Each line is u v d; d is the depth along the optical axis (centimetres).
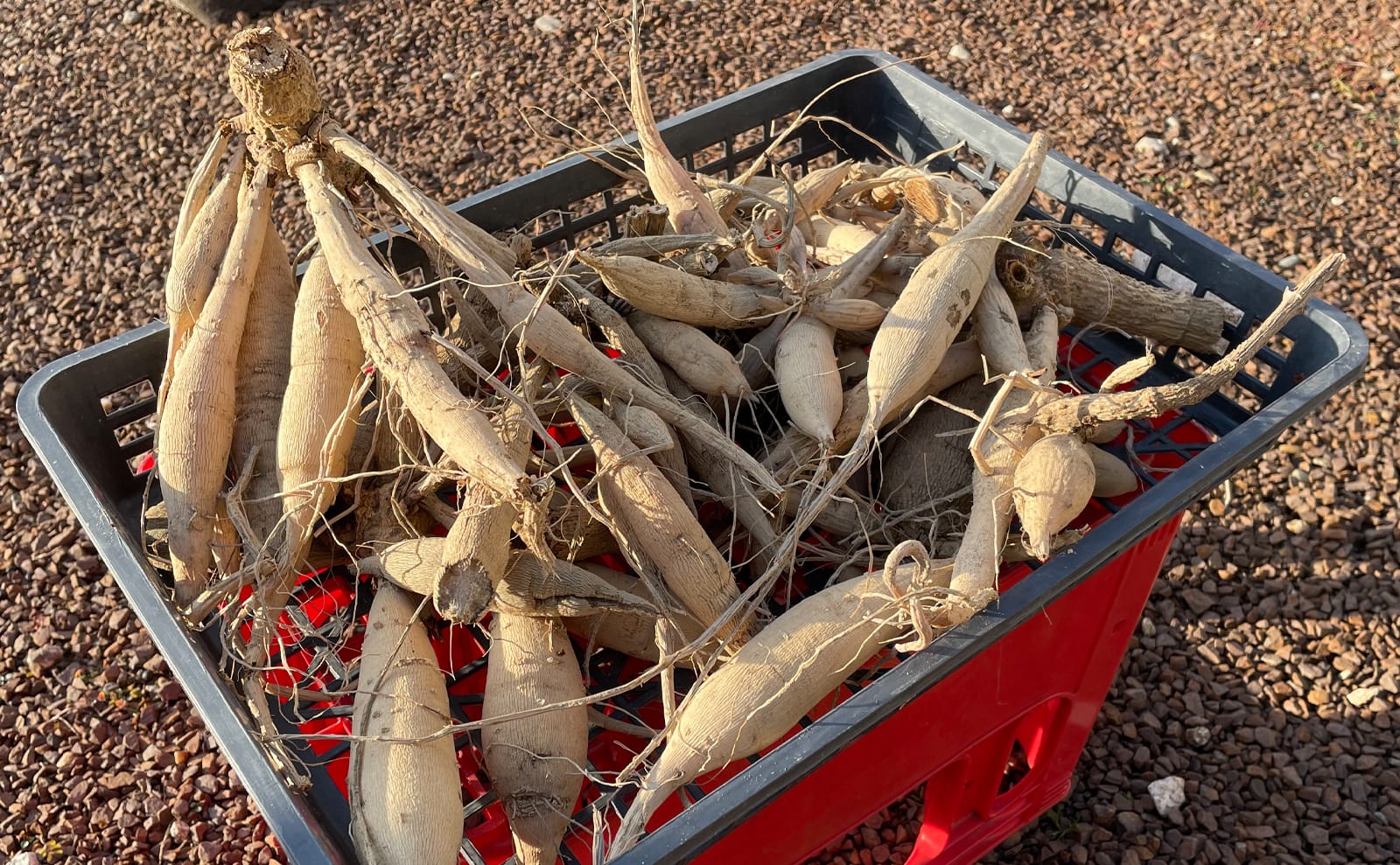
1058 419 156
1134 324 196
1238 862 227
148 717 257
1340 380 164
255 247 171
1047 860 230
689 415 162
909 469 178
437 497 174
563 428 200
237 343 168
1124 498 193
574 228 221
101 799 245
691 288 172
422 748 135
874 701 130
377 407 171
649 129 198
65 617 276
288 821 123
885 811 239
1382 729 244
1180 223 196
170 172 402
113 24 472
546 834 138
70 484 158
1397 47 415
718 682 140
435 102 420
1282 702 249
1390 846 227
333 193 162
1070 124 393
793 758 126
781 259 177
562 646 152
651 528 153
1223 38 428
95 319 350
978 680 163
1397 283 333
